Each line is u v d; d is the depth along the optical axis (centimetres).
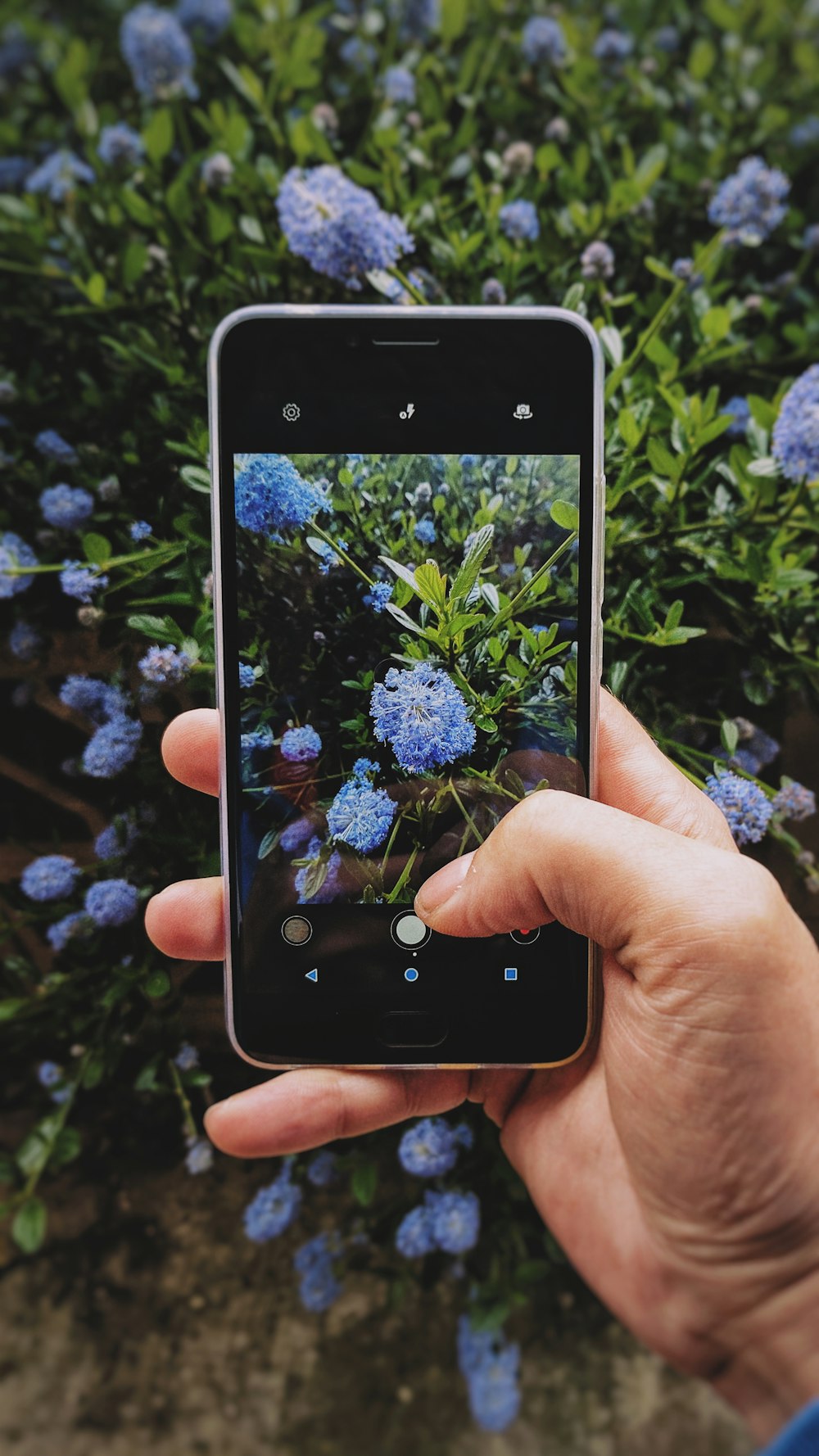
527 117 26
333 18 26
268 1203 25
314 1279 25
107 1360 26
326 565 21
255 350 20
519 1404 26
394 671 21
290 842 21
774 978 18
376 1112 22
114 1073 25
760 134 26
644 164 24
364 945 21
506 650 21
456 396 20
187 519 23
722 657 24
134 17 24
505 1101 23
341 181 22
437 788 21
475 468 20
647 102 26
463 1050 21
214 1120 21
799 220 25
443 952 21
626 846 19
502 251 23
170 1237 27
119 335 24
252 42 25
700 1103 19
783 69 27
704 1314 20
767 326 25
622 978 20
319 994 21
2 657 24
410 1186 25
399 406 20
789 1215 19
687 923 18
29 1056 27
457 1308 27
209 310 24
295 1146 21
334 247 22
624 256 25
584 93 26
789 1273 19
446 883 21
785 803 23
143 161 25
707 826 22
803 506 22
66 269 25
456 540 21
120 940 24
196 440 23
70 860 24
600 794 22
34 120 27
